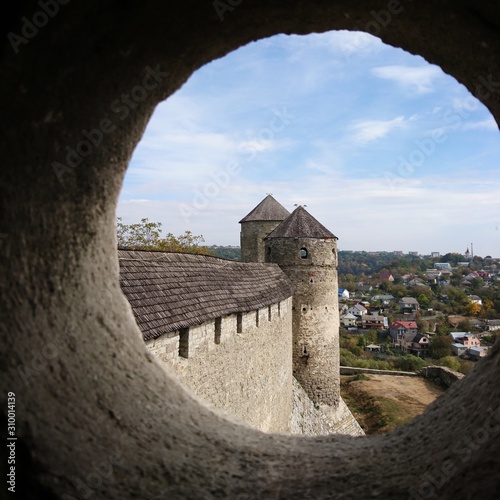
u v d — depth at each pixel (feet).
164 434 12.53
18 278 9.79
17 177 9.21
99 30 8.99
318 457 13.44
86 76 9.75
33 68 8.30
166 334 20.97
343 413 66.13
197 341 24.50
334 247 66.69
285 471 12.34
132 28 9.58
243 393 32.58
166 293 23.40
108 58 9.92
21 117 8.70
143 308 20.13
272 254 65.92
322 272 65.00
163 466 11.17
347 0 10.46
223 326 28.73
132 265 22.66
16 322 9.69
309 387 63.62
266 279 46.52
